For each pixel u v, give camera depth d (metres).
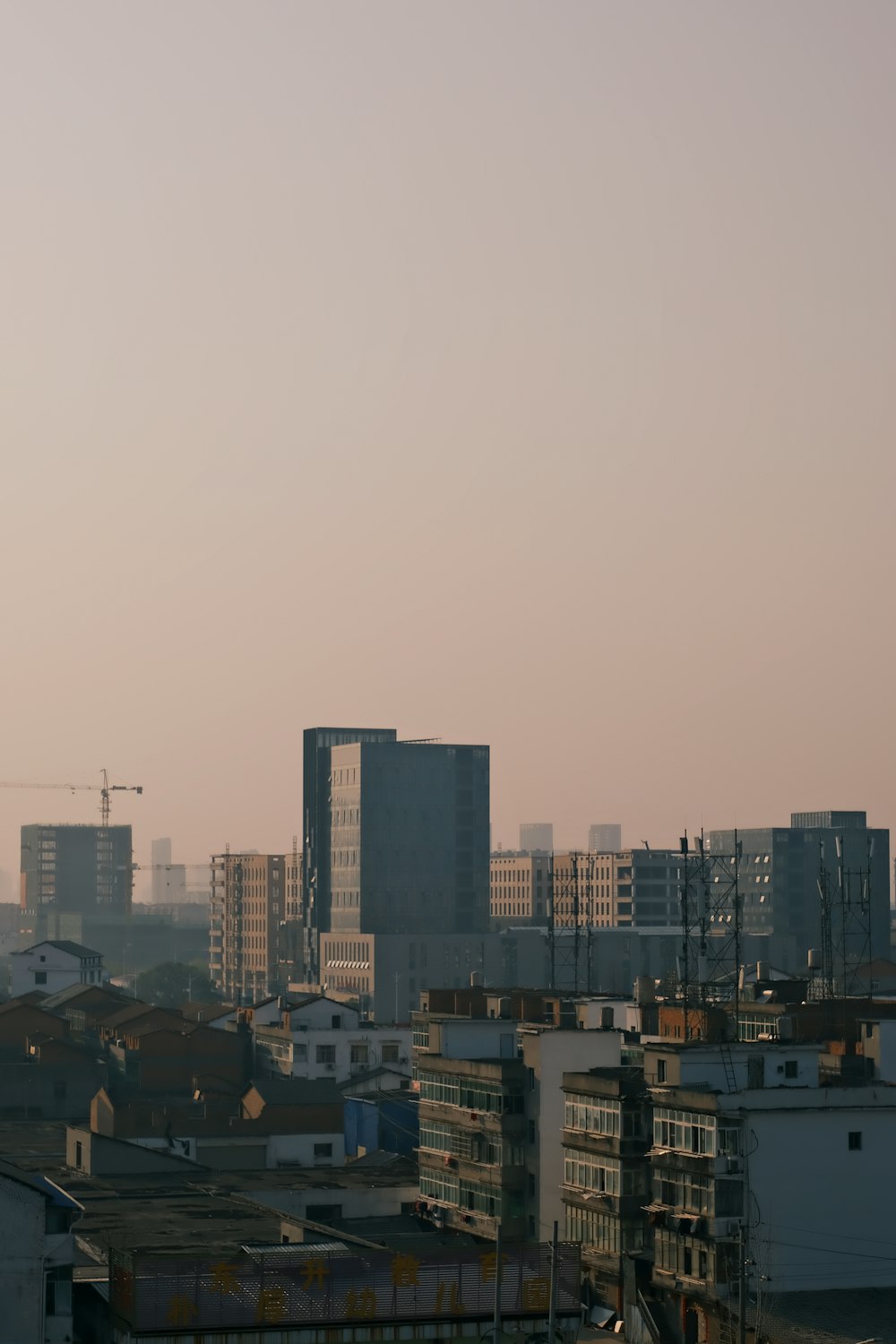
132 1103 172.00
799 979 165.75
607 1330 105.56
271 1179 139.38
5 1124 181.12
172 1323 75.44
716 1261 97.88
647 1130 108.00
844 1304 97.12
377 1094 175.12
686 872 163.75
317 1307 77.62
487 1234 121.38
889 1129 101.38
